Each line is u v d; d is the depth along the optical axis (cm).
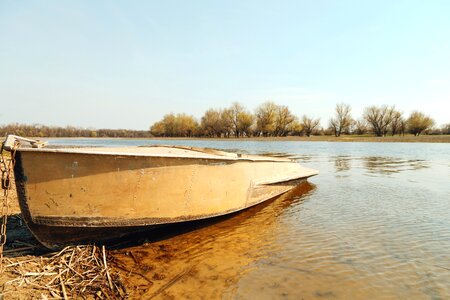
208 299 322
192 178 492
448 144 4206
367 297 324
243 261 415
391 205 712
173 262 410
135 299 319
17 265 353
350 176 1204
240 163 610
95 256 402
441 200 760
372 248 455
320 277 369
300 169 972
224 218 621
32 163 355
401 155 2361
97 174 391
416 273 375
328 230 540
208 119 7156
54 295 306
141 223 442
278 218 620
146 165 427
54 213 378
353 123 7800
